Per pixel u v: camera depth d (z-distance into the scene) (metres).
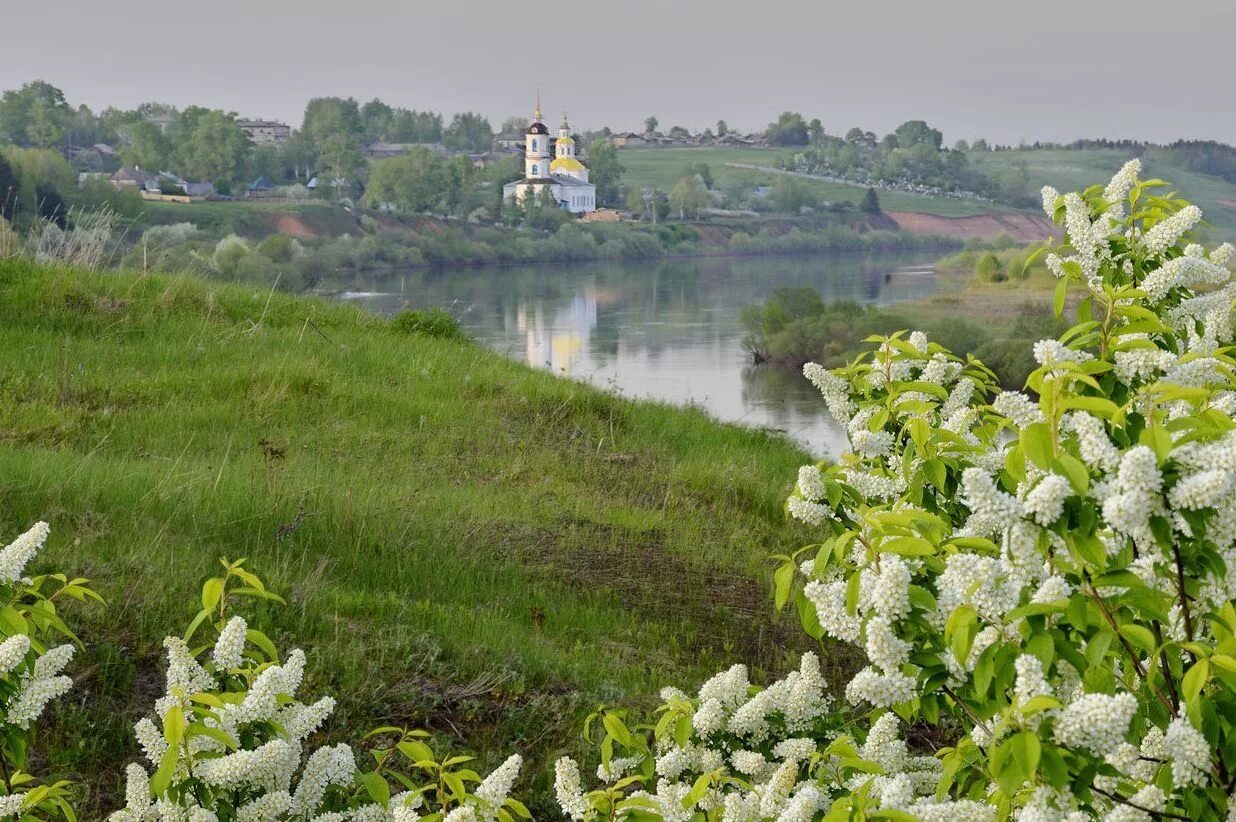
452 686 7.05
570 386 15.91
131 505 8.99
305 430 12.46
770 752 4.27
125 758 5.95
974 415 5.00
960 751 3.57
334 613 7.68
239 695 3.57
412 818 3.63
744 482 12.98
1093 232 5.13
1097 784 3.18
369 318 19.31
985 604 3.02
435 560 9.14
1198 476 2.83
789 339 56.47
